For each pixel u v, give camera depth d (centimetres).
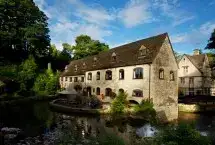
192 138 1047
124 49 3834
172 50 3262
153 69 2970
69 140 1614
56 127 2034
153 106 2900
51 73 5578
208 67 4619
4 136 1688
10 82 4238
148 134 1788
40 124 2147
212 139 1173
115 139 1150
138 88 3106
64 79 5716
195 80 4775
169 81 3189
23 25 5791
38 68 5866
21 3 5491
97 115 2653
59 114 2758
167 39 3216
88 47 7262
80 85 4759
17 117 2464
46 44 6462
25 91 4412
